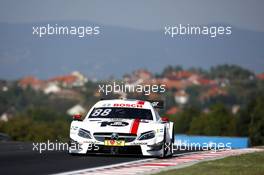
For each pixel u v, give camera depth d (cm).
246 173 3666
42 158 4531
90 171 3709
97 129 4644
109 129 4625
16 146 5928
